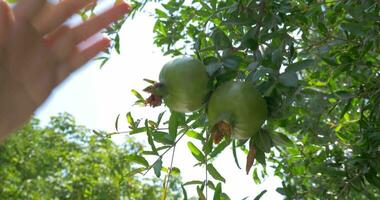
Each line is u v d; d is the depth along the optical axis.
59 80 0.33
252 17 0.72
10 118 0.32
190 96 0.60
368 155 0.78
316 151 0.98
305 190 0.85
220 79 0.61
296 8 0.81
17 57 0.31
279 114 0.62
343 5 0.84
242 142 0.68
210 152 0.73
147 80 0.62
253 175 1.07
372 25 0.77
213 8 0.93
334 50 0.90
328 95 0.78
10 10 0.31
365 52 0.79
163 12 1.08
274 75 0.61
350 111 1.00
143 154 0.71
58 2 0.32
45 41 0.32
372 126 0.81
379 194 0.96
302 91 0.70
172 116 0.71
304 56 0.86
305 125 0.86
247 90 0.59
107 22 0.33
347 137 0.93
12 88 0.32
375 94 0.80
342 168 0.85
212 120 0.59
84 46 0.33
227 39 0.66
